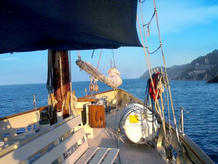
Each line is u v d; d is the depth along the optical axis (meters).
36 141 2.18
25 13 2.10
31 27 2.49
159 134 4.13
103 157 2.97
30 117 4.70
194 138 12.13
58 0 1.74
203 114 22.31
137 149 4.09
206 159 2.28
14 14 2.13
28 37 2.78
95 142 4.55
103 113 4.85
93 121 4.84
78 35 2.65
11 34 2.59
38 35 2.78
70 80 3.70
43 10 1.98
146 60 3.21
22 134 4.48
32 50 3.32
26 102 39.12
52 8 1.92
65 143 2.71
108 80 5.34
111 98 9.59
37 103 35.97
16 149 1.92
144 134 3.96
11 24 2.37
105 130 5.43
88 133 4.86
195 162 2.62
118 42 2.72
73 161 2.70
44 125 4.50
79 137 3.15
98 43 2.92
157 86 3.29
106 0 1.67
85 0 1.71
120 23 2.03
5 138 4.09
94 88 7.03
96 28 2.29
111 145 4.35
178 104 31.72
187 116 19.73
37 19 2.22
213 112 23.58
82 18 2.09
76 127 3.37
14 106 32.88
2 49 3.08
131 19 1.89
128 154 3.86
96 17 2.00
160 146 4.09
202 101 35.97
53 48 3.22
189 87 90.88
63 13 2.00
